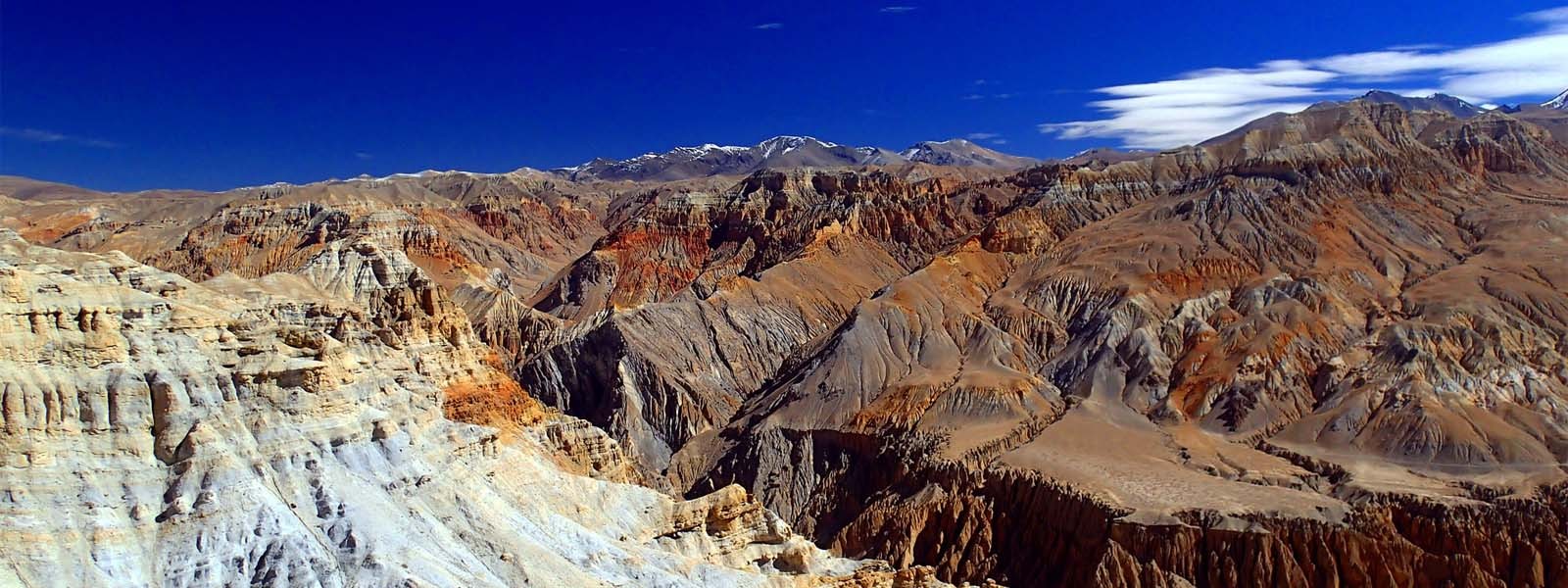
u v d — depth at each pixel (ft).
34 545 176.35
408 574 194.39
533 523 234.58
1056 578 346.33
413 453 226.99
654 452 496.23
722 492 270.46
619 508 258.98
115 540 182.91
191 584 183.01
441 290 358.23
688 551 255.91
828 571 272.72
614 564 233.14
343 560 194.80
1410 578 320.29
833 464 453.17
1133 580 323.37
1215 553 328.08
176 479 193.16
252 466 201.36
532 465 254.47
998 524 372.38
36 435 184.34
